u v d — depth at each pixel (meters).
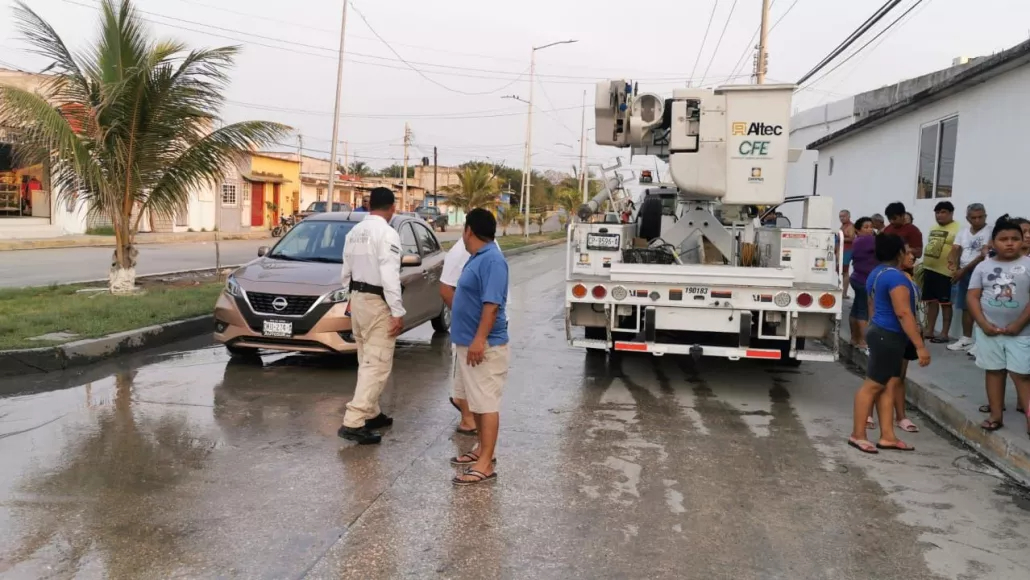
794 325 7.59
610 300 7.81
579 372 8.83
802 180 22.84
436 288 10.48
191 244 30.55
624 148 9.85
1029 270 5.84
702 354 7.69
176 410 6.61
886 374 6.05
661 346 7.76
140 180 12.22
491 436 5.15
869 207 15.15
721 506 4.84
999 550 4.29
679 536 4.36
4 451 5.45
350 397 7.18
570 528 4.42
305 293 8.09
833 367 9.50
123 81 11.21
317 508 4.61
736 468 5.59
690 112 8.37
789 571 3.98
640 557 4.08
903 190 13.25
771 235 8.35
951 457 6.00
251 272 8.57
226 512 4.50
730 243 9.04
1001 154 9.67
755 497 5.01
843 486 5.27
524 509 4.68
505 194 59.19
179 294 12.23
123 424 6.16
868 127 14.93
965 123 10.70
